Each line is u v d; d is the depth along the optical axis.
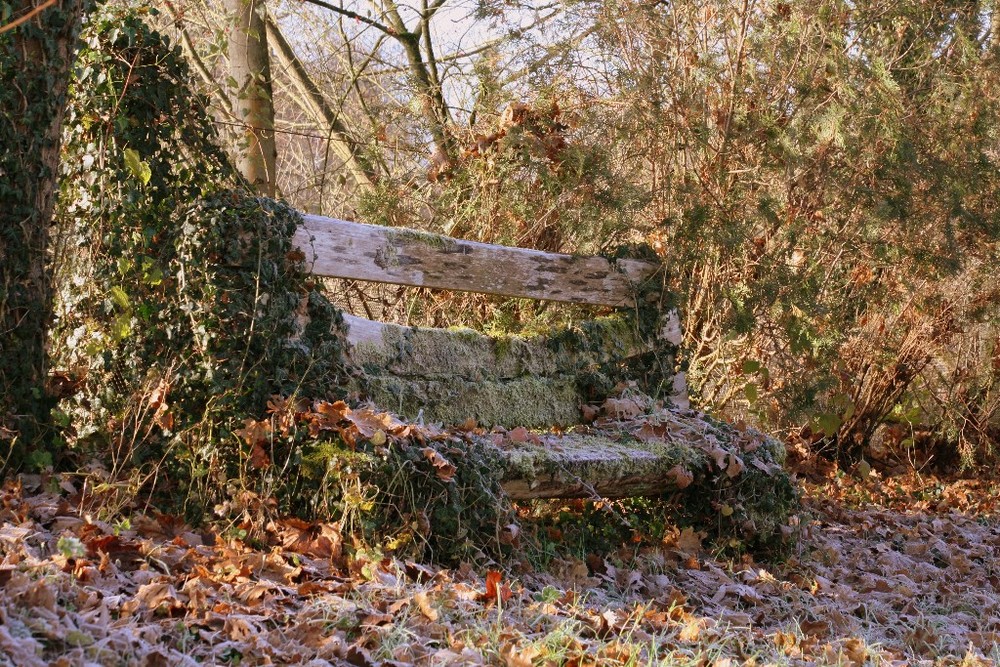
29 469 4.11
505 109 6.26
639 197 6.11
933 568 5.09
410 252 4.63
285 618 2.96
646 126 6.26
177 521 3.95
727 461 4.72
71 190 4.45
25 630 2.44
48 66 4.09
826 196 6.30
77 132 4.38
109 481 3.97
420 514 3.71
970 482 7.88
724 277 6.45
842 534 5.68
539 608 3.41
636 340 5.43
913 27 6.34
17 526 3.38
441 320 6.27
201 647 2.70
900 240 6.53
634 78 6.27
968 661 3.53
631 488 4.55
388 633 2.93
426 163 7.19
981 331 8.17
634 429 4.96
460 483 3.86
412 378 4.60
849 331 7.04
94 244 4.33
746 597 4.07
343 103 8.61
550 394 5.05
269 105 7.21
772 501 4.77
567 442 4.66
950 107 6.43
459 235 6.52
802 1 6.06
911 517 6.47
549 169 6.19
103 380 4.29
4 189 4.02
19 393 4.13
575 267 5.29
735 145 6.26
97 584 2.97
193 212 4.08
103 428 4.28
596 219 6.12
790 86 6.24
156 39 4.35
